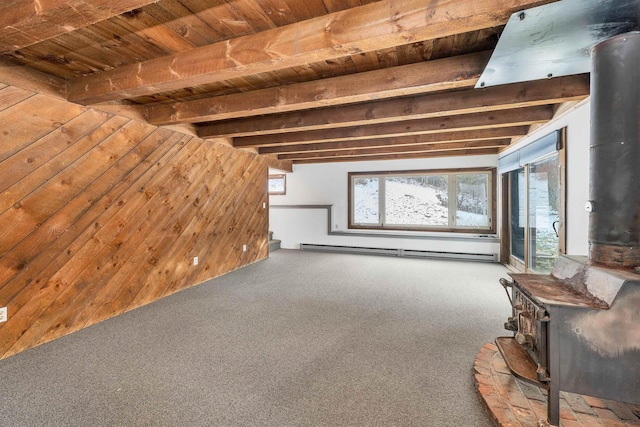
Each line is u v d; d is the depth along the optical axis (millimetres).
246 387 1924
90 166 2832
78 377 2029
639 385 1371
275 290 4008
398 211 6617
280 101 2754
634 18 1345
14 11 1434
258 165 5777
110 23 1773
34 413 1685
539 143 3693
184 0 1573
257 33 1854
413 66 2322
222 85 2750
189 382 1975
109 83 2371
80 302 2801
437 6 1436
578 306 1421
